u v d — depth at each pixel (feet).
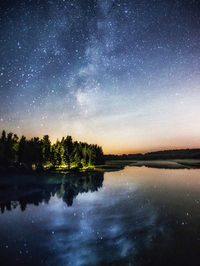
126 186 72.90
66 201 49.85
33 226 32.14
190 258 20.99
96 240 26.32
